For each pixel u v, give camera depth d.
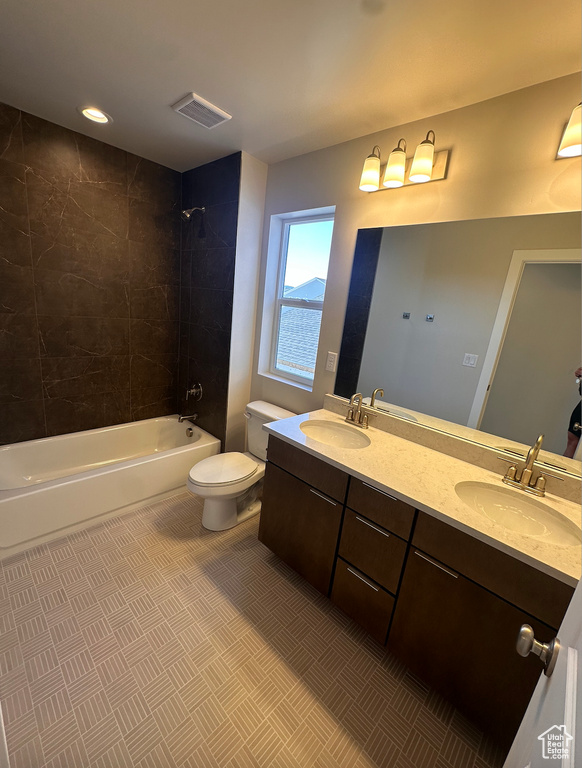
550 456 1.40
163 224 2.71
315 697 1.30
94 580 1.73
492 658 1.09
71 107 1.83
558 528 1.23
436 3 1.02
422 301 1.72
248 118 1.78
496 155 1.43
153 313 2.83
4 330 2.14
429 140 1.56
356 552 1.46
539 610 0.99
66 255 2.28
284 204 2.31
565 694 0.50
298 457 1.67
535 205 1.36
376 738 1.19
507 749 1.09
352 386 2.06
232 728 1.18
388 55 1.25
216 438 2.78
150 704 1.22
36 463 2.40
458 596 1.16
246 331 2.63
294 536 1.74
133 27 1.23
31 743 1.09
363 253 1.92
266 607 1.66
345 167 1.95
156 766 1.06
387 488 1.31
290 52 1.29
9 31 1.28
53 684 1.26
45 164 2.07
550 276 1.36
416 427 1.75
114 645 1.42
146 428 2.93
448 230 1.59
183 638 1.47
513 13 1.02
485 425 1.56
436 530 1.19
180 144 2.18
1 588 1.64
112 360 2.68
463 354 1.61
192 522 2.24
